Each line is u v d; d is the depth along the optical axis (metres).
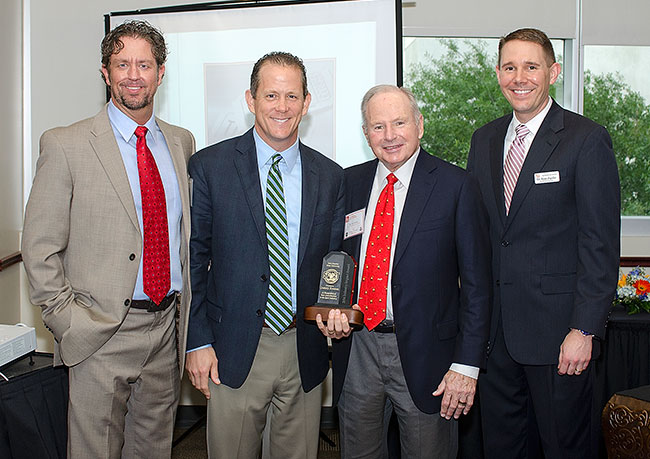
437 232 1.91
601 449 2.71
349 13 2.85
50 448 2.14
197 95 2.95
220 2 2.91
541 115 2.17
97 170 1.88
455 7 3.50
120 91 1.90
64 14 3.30
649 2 3.57
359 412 2.05
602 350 2.78
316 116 2.89
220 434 1.98
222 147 2.02
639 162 3.70
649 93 3.66
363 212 2.06
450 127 3.67
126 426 2.06
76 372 1.91
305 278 1.97
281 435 2.04
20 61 3.33
